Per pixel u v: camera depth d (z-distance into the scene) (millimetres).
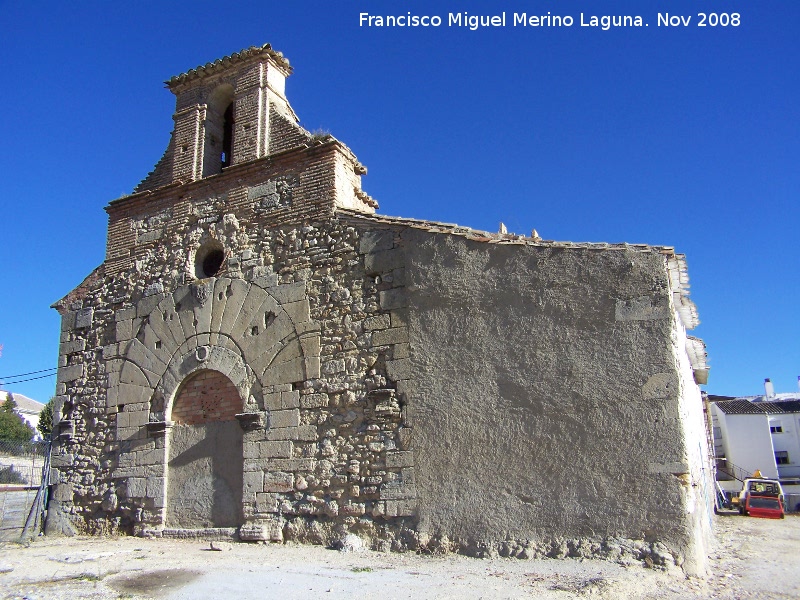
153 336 14445
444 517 10531
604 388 9961
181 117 16297
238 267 13797
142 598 7883
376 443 11383
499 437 10461
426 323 11477
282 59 15906
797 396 52000
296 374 12453
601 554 9367
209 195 14852
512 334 10758
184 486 13156
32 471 17531
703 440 18875
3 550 12039
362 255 12484
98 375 15023
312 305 12688
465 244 11484
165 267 14852
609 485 9633
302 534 11602
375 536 10969
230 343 13398
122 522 13719
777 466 37438
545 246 10820
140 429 13969
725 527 17828
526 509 10023
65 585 8617
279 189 13898
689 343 14938
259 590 8195
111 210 16156
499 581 8438
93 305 15672
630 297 10117
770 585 8930
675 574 8859
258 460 12336
